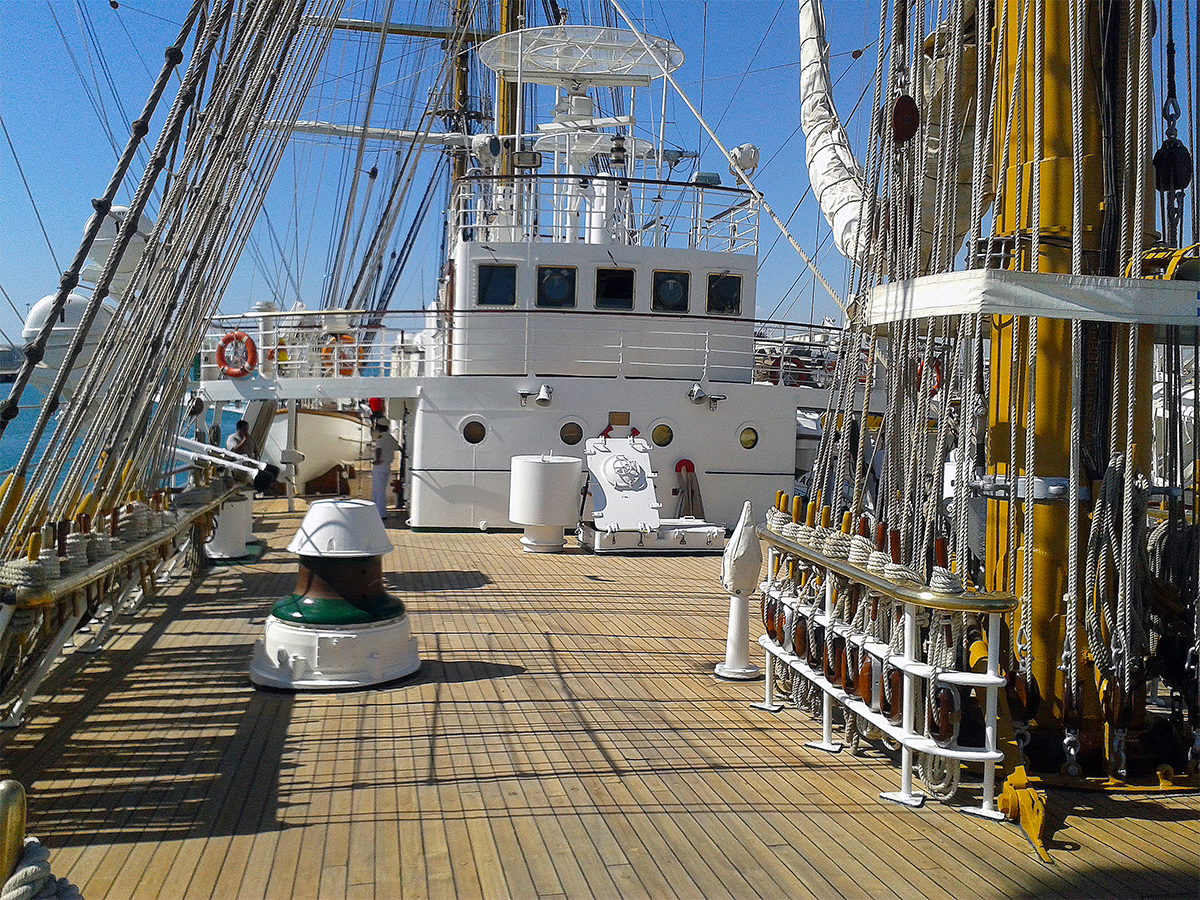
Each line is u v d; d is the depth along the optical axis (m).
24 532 5.27
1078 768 4.80
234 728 5.68
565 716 6.05
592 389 14.25
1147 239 5.11
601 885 3.78
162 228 6.62
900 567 4.70
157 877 3.79
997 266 5.13
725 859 4.03
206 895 3.64
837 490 5.72
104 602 7.07
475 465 14.20
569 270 14.77
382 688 6.60
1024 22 4.92
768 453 14.76
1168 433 5.41
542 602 9.69
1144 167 4.67
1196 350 5.00
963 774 5.02
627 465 13.45
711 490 14.56
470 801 4.64
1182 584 5.31
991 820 4.46
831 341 16.88
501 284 14.70
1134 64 5.03
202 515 10.10
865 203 6.05
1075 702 4.78
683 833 4.29
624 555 12.78
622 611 9.34
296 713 5.98
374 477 16.31
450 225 15.99
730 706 6.33
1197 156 5.05
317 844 4.12
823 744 5.47
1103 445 4.97
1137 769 5.00
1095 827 4.36
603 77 17.83
